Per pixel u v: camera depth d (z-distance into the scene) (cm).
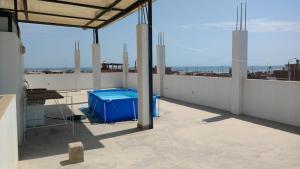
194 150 418
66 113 758
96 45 1055
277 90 613
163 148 429
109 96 780
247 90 701
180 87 1015
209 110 783
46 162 370
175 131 537
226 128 557
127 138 490
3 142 197
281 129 542
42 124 608
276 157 382
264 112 652
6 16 440
